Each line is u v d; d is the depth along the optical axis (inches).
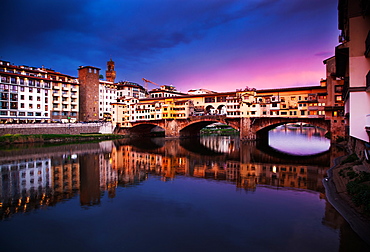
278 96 3221.0
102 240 729.0
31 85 3563.0
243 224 816.3
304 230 761.0
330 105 2684.5
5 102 3302.2
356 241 687.1
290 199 1044.5
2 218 887.7
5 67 3395.7
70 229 799.7
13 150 2529.5
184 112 3895.2
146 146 3102.9
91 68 4453.7
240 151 2598.4
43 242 723.4
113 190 1214.3
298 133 5378.9
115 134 4173.2
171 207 978.1
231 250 662.5
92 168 1761.8
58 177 1486.2
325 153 2336.4
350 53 1123.3
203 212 923.4
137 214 911.7
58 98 3905.0
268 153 2428.6
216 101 3949.3
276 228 781.3
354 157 1517.0
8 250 684.1
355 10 1120.2
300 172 1576.0
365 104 1090.1
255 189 1206.3
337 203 931.3
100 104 4771.2
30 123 3203.7
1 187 1269.7
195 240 719.7
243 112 3304.6
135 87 5374.0
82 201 1058.1
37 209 970.1
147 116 4237.2
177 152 2588.6
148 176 1521.9
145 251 668.1
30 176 1508.4
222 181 1384.1
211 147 2989.7
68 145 3058.6
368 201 798.5
